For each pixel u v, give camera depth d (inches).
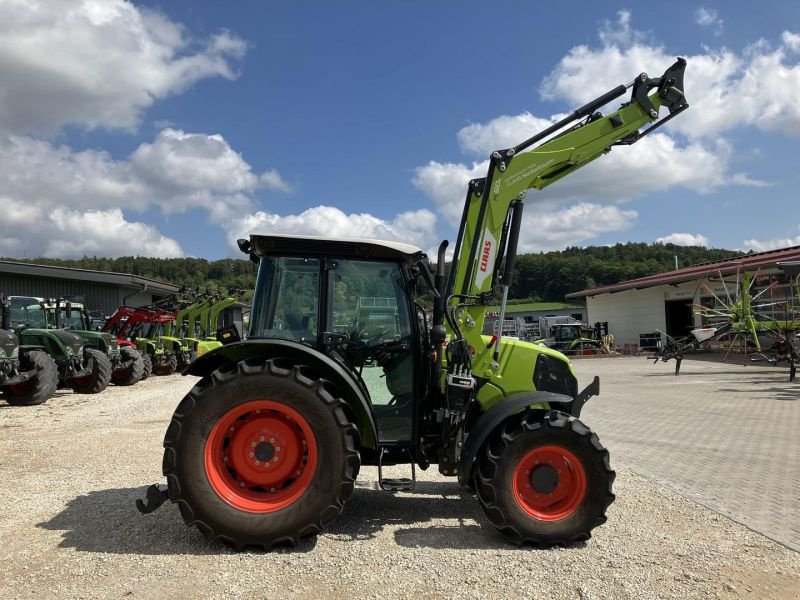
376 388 175.2
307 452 156.6
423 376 177.8
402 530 168.4
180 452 150.8
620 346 1371.8
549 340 1338.6
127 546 153.6
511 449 156.9
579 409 189.5
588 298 1488.7
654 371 777.6
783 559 146.9
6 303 497.7
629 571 139.7
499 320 184.7
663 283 1122.7
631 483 218.8
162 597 124.6
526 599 125.4
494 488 155.9
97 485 214.4
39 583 131.3
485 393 183.3
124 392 563.8
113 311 917.8
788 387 546.6
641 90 196.2
